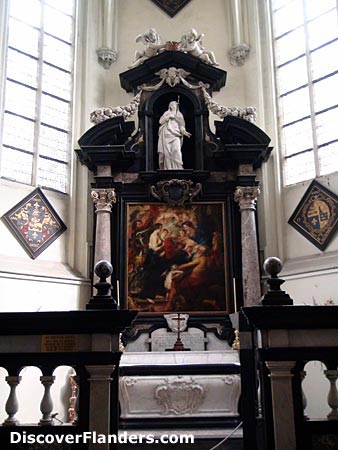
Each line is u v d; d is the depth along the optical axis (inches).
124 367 255.9
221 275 332.8
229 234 338.0
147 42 365.1
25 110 341.4
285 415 132.7
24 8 354.6
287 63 375.9
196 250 337.1
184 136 354.6
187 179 344.5
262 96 374.3
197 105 356.2
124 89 377.1
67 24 381.7
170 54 359.3
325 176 333.1
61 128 359.6
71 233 343.6
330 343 136.3
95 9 390.0
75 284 327.0
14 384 137.2
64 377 304.2
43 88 355.3
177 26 399.2
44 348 136.9
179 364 262.1
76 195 351.3
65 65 373.1
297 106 363.6
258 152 339.3
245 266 324.8
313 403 291.6
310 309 136.5
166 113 354.9
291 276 325.4
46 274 313.6
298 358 135.1
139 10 400.8
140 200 344.2
